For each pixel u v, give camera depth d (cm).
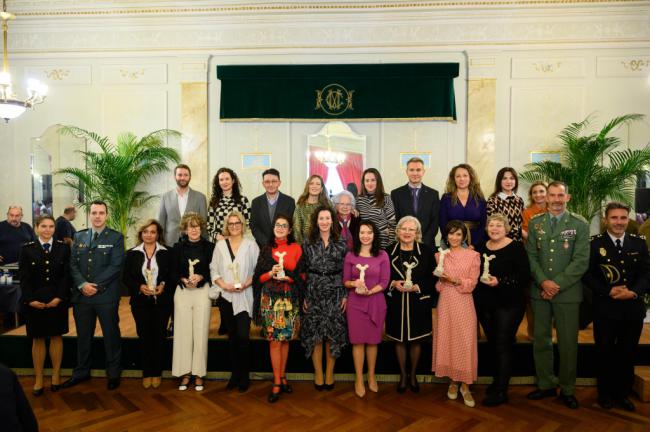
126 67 625
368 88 602
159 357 367
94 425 307
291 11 600
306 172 618
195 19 610
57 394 356
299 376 384
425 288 347
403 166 612
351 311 346
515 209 420
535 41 591
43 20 622
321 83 604
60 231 589
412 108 596
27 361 399
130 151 596
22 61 633
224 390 363
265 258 346
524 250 337
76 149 631
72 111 632
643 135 590
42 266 353
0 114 482
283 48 607
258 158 622
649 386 340
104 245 370
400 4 590
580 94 593
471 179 411
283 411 326
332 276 350
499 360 337
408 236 349
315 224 359
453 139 607
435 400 344
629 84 589
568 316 332
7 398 157
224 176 433
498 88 599
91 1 601
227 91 607
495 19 592
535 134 598
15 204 642
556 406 334
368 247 353
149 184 627
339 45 604
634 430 299
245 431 298
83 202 627
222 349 390
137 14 612
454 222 344
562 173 562
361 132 616
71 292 371
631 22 583
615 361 342
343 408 331
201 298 363
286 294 345
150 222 368
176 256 364
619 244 327
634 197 576
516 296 334
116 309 372
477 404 338
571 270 326
